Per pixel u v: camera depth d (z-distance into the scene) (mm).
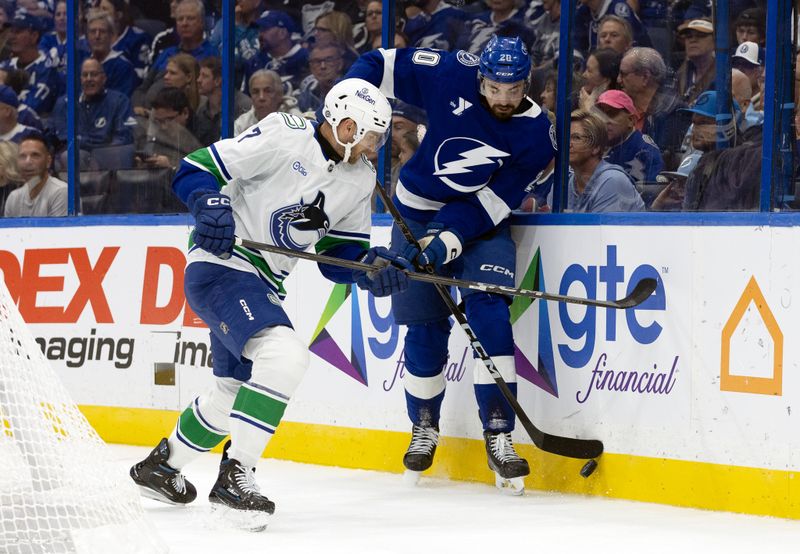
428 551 11477
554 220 15422
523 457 15562
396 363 16562
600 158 16031
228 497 12297
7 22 20984
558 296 14062
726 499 13773
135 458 17812
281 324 12469
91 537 10664
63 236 20141
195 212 12094
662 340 14359
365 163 13047
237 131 19141
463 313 15531
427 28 17688
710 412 13930
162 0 19438
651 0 15727
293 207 12727
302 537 12070
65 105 20609
